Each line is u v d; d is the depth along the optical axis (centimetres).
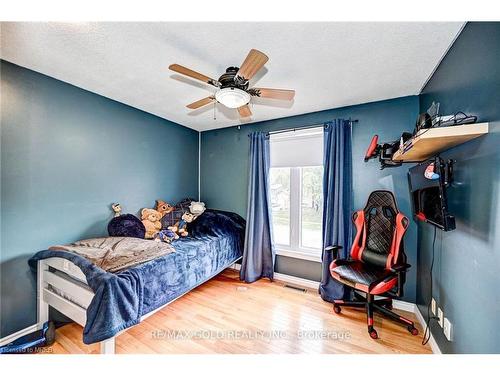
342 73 188
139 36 145
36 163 190
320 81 202
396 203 232
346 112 262
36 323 188
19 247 181
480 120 112
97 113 235
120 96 241
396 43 148
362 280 188
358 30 136
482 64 111
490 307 103
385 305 224
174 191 332
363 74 190
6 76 174
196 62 175
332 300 237
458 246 133
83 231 223
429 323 180
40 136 192
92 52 163
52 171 200
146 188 290
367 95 231
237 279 303
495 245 100
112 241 206
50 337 173
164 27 136
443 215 127
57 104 203
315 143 283
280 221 317
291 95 175
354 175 256
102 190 240
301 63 174
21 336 179
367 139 250
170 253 203
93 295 146
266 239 303
